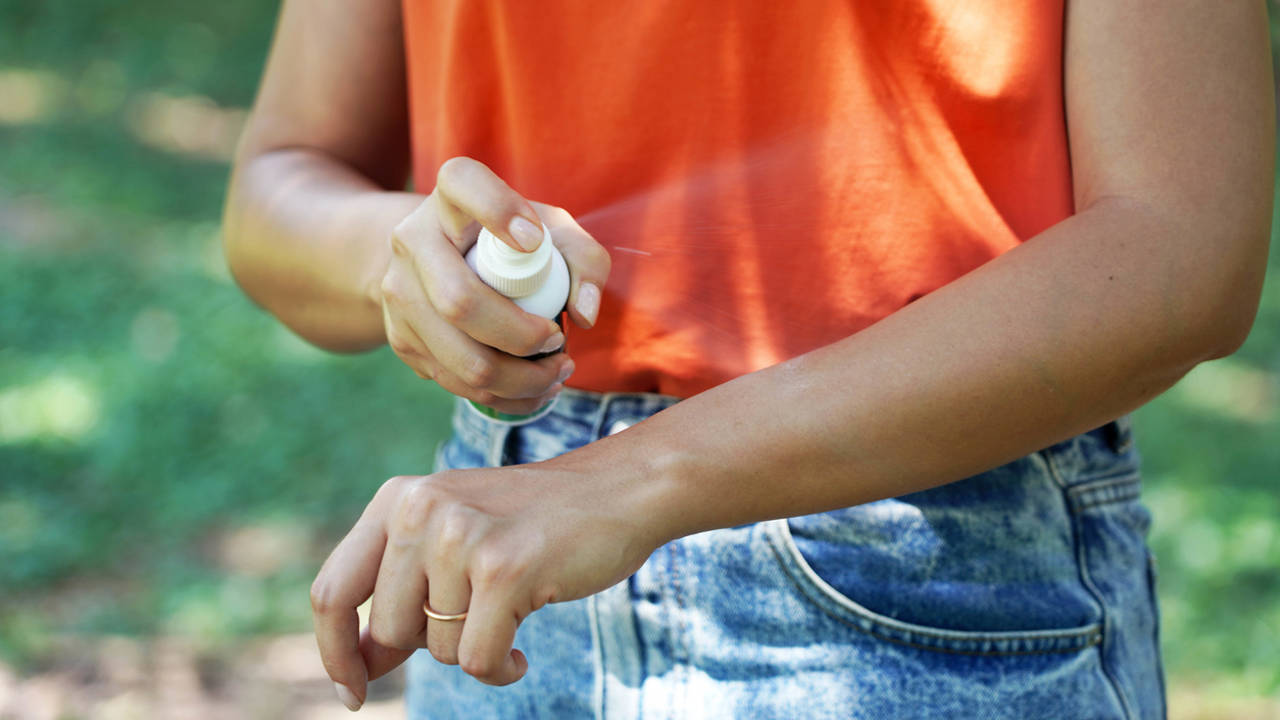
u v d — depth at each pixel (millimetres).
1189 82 864
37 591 3189
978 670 941
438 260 867
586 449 851
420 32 1045
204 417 4270
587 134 964
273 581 3277
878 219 928
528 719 1020
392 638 837
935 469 849
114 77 9062
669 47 935
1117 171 869
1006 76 905
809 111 928
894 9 906
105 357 4711
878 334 855
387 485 856
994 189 924
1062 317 837
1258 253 860
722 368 948
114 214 6422
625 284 962
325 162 1102
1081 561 965
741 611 953
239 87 9273
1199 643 2855
